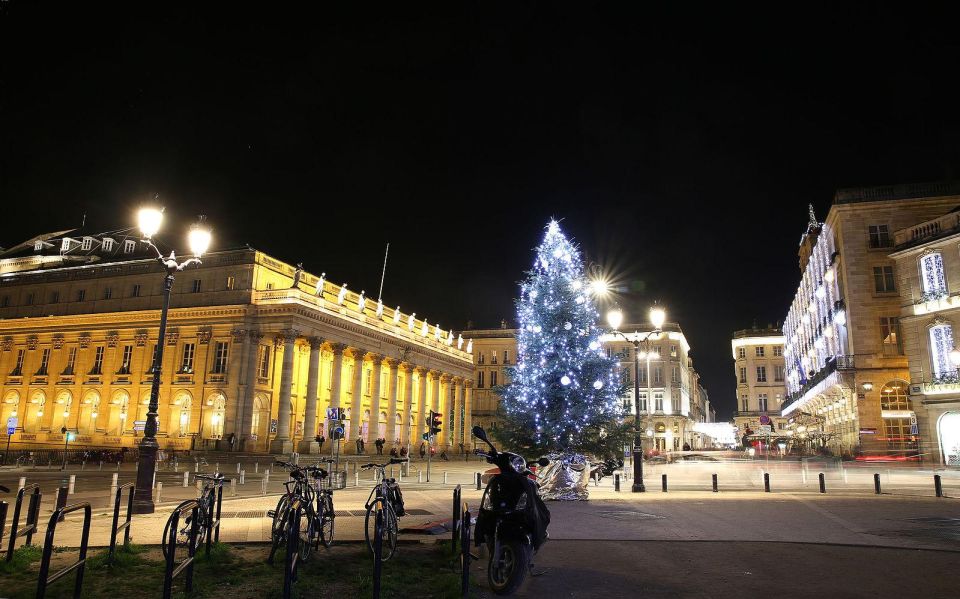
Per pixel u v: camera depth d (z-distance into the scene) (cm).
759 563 980
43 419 6488
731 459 6700
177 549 995
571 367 2156
